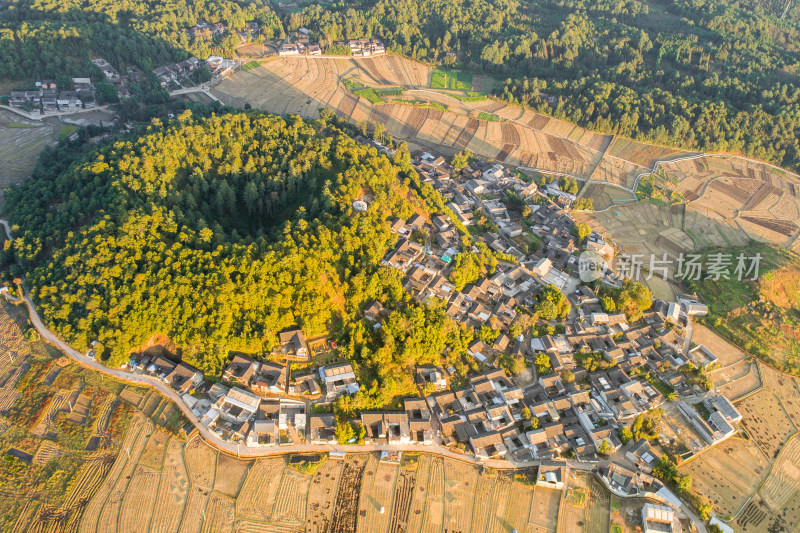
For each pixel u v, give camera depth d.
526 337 151.25
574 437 129.25
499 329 149.88
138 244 140.25
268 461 119.81
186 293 134.12
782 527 118.12
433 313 142.75
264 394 129.62
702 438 133.50
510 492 118.88
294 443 122.62
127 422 123.31
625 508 117.19
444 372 139.12
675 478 121.12
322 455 121.56
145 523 108.38
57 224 155.12
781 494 124.25
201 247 143.25
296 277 137.75
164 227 146.12
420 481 119.25
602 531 113.50
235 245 141.00
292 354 135.00
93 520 108.00
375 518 112.62
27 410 123.50
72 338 133.38
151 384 130.38
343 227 150.25
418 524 112.44
